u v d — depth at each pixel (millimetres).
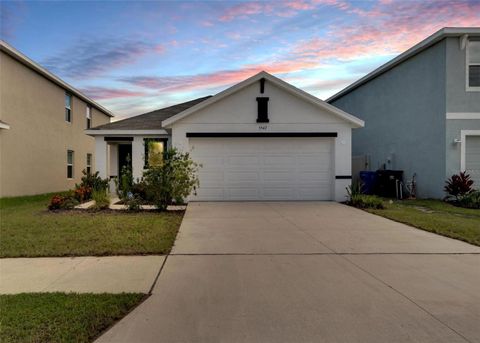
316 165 12547
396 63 15102
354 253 5719
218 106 12258
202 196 12312
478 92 12234
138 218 8531
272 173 12445
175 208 10461
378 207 10656
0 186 13430
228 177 12375
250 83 12148
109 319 3285
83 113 21953
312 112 12383
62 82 17953
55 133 17938
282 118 12375
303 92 12117
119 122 15914
